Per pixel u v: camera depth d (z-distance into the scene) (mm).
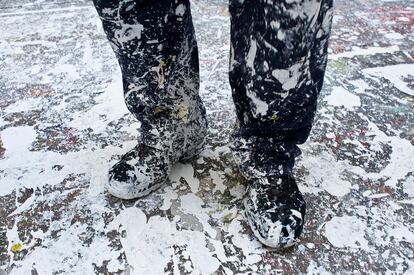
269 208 880
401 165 1081
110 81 1400
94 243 895
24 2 1920
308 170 1066
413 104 1297
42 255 871
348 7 1863
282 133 829
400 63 1492
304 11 597
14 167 1082
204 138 1071
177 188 1021
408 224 929
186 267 848
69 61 1501
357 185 1025
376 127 1206
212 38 1636
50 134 1187
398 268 840
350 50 1562
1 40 1623
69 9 1858
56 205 981
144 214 956
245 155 902
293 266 848
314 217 945
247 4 662
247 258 863
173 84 879
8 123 1223
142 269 844
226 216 951
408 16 1799
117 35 769
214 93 1346
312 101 749
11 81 1396
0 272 839
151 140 980
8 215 958
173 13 758
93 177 1054
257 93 721
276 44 640
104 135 1186
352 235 905
